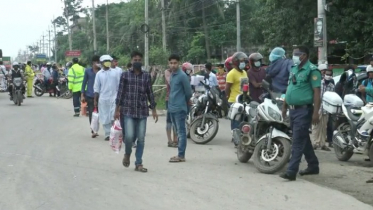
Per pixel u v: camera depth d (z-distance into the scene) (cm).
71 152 1048
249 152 912
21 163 926
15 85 2234
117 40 6944
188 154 1027
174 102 934
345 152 963
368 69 1112
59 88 2792
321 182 782
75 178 805
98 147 1114
